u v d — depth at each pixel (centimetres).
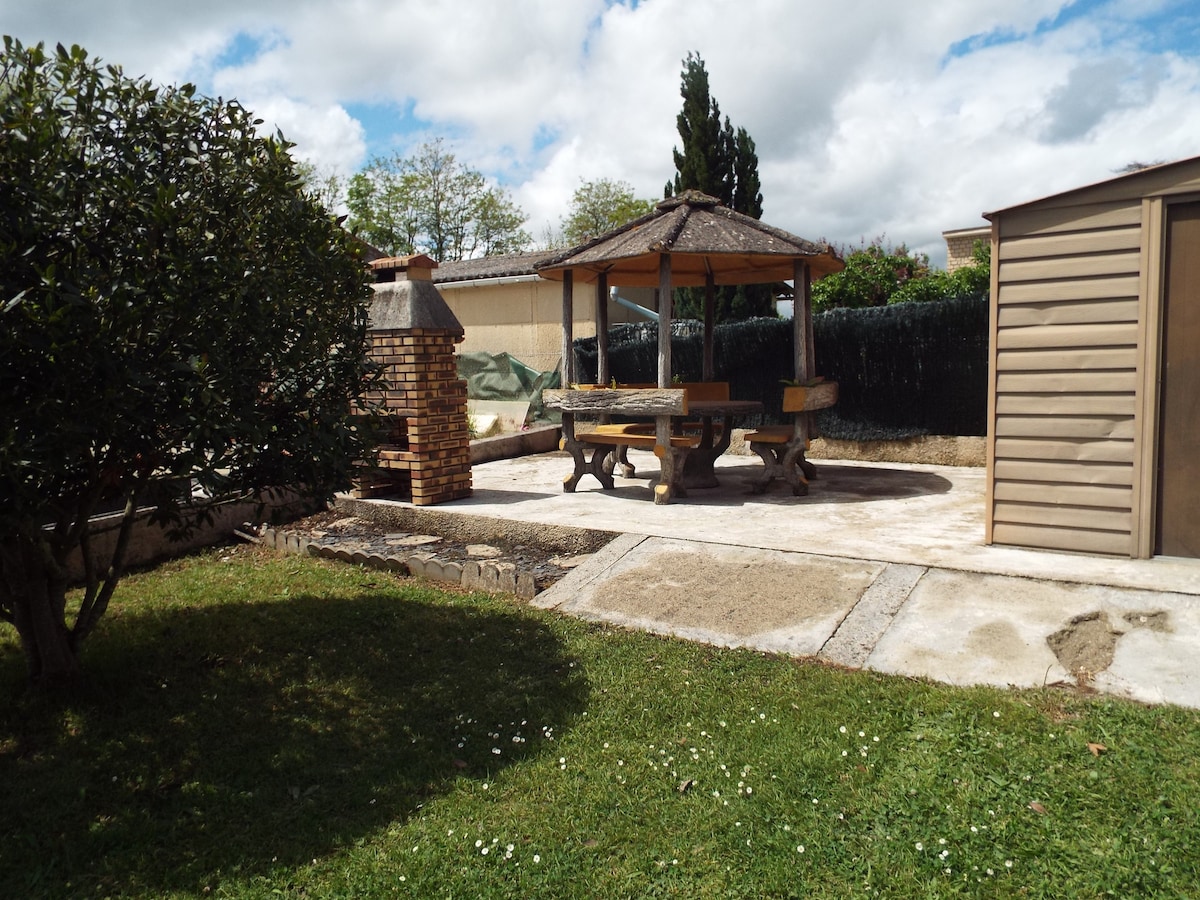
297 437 419
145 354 355
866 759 348
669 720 394
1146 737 349
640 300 1702
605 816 320
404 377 788
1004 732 361
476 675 455
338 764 372
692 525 689
